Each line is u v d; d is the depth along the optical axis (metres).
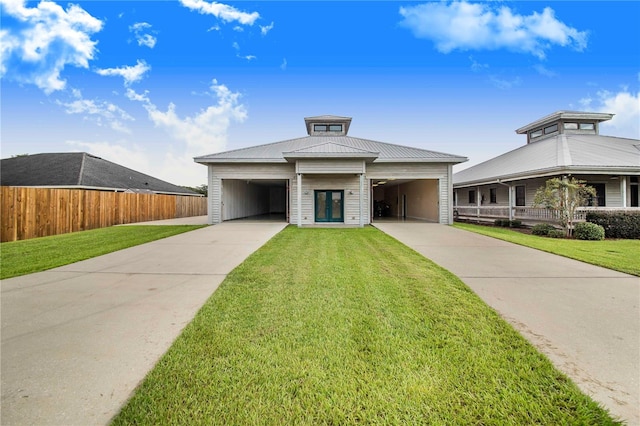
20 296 4.48
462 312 3.81
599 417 2.01
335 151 13.55
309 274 5.52
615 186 14.41
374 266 6.14
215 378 2.44
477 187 18.95
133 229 12.64
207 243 8.94
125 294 4.57
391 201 24.86
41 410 2.08
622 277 5.42
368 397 2.22
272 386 2.34
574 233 10.97
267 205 27.56
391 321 3.54
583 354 2.84
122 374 2.51
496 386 2.35
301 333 3.23
